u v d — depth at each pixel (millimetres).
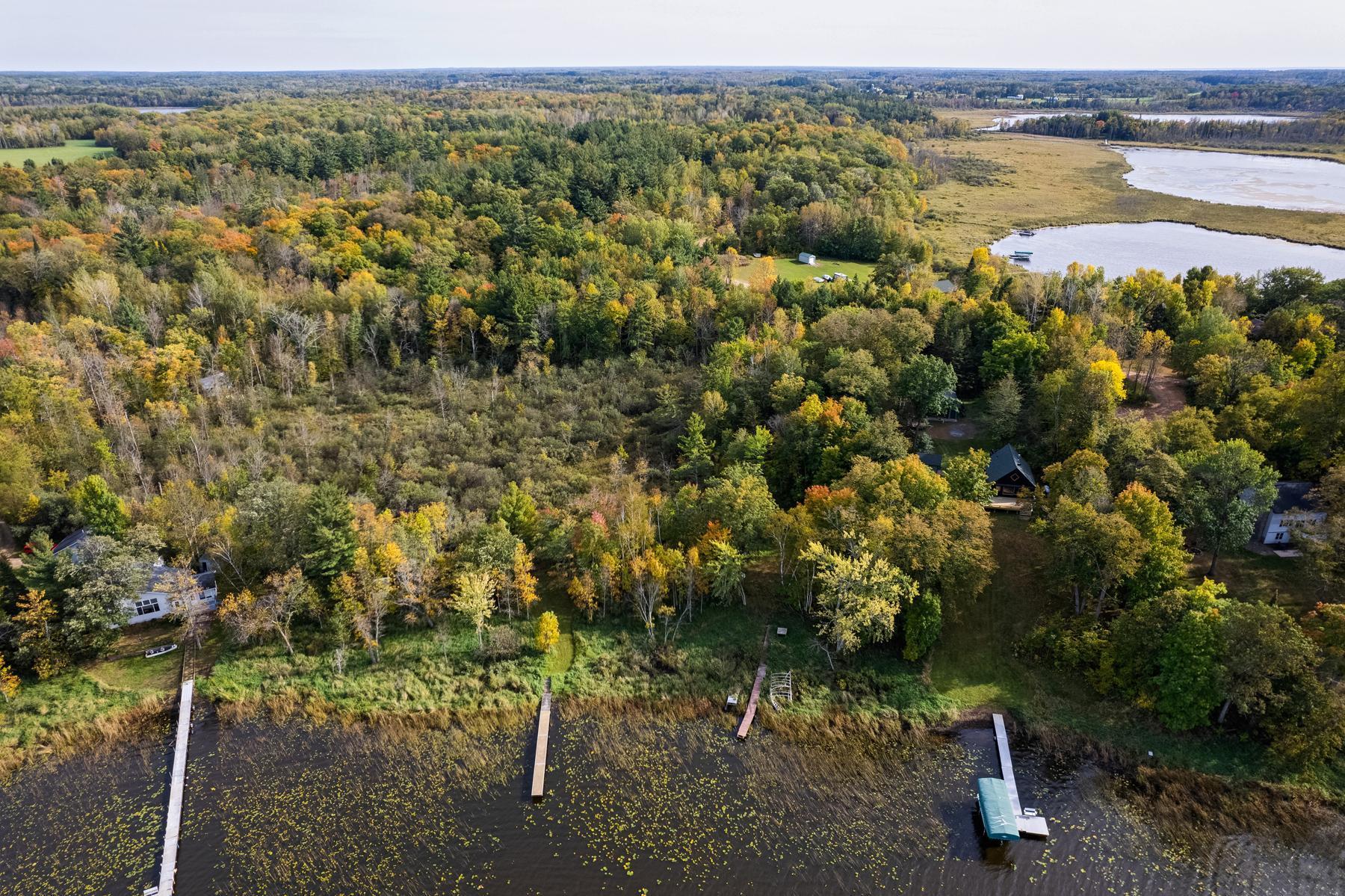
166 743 67750
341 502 79500
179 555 81875
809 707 68750
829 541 76062
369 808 60969
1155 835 56812
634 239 159750
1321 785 58906
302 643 77000
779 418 99875
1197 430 81562
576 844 57500
